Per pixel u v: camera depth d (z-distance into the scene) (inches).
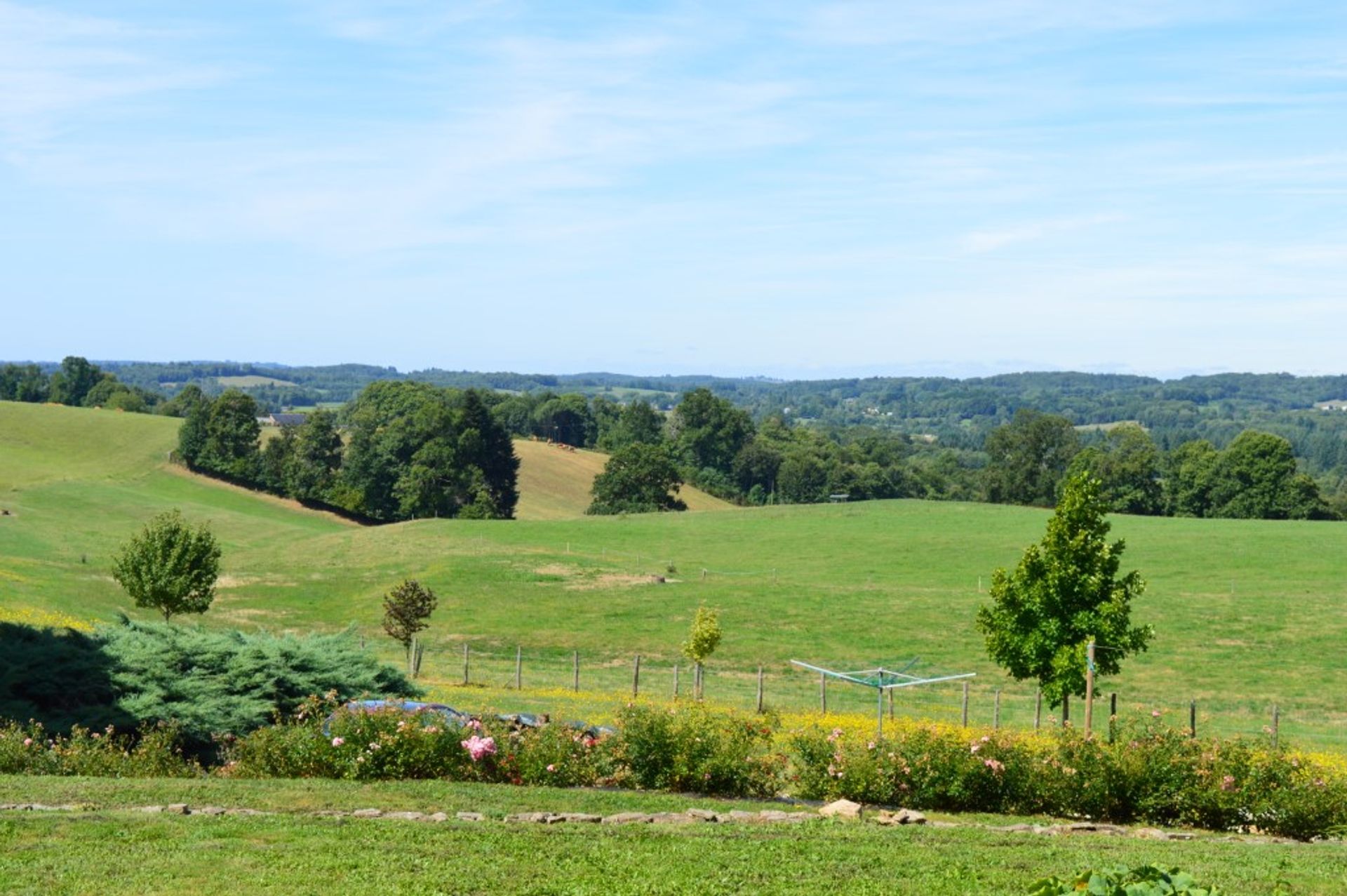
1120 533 3604.8
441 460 5206.7
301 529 4402.1
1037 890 362.6
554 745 753.6
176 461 5497.1
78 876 466.0
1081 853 568.7
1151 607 2428.6
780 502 7121.1
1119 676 1889.8
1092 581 1179.3
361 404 6904.5
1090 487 1197.7
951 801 744.3
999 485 6205.7
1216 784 725.9
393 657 2016.5
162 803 624.4
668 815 641.6
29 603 2102.6
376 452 5275.6
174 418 6294.3
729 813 658.2
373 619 2527.1
